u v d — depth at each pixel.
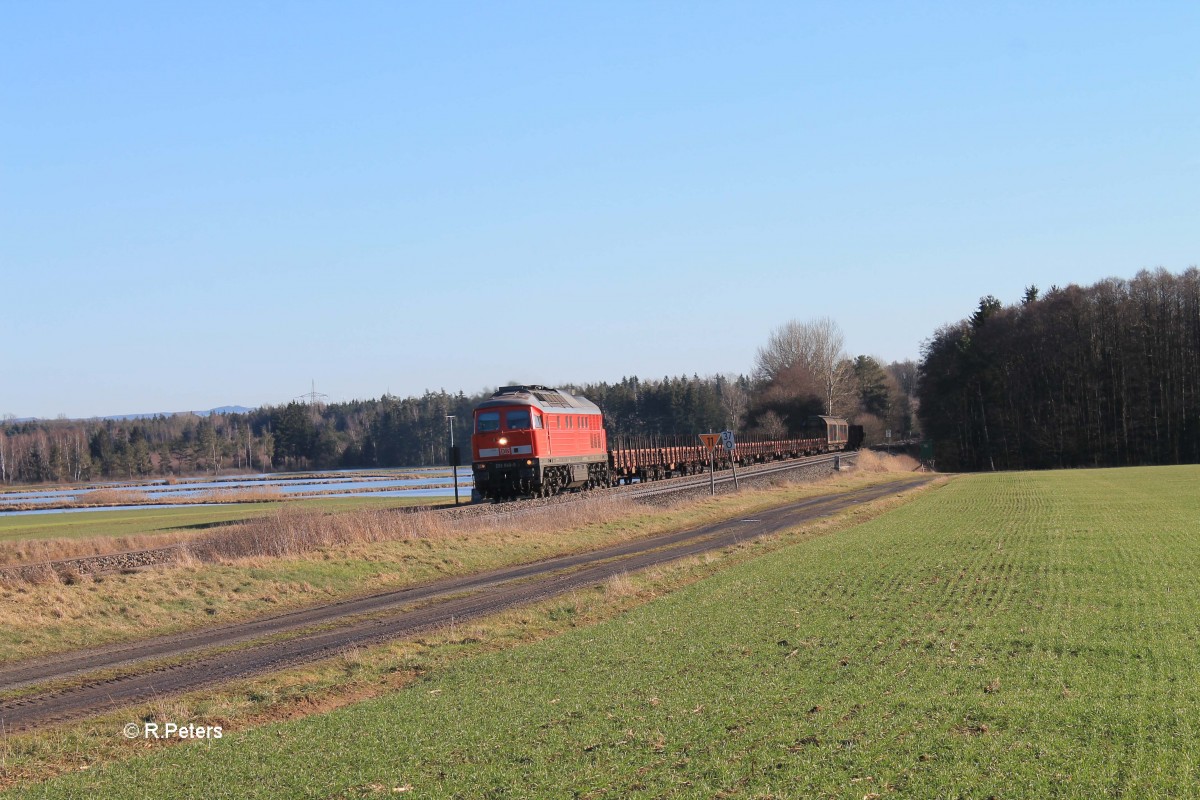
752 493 55.22
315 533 32.62
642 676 14.58
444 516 40.16
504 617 21.55
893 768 9.70
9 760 12.57
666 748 10.89
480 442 49.22
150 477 197.00
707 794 9.31
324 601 26.33
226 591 25.78
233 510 71.88
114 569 30.92
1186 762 9.50
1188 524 32.00
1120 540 28.28
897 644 15.70
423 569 30.39
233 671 17.75
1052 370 108.44
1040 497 48.72
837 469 78.31
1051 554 25.81
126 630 22.28
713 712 12.22
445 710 13.45
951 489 59.88
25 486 174.88
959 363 115.62
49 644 20.83
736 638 16.95
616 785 9.77
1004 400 111.00
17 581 25.11
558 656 16.66
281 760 11.58
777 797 9.11
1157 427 101.12
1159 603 18.16
